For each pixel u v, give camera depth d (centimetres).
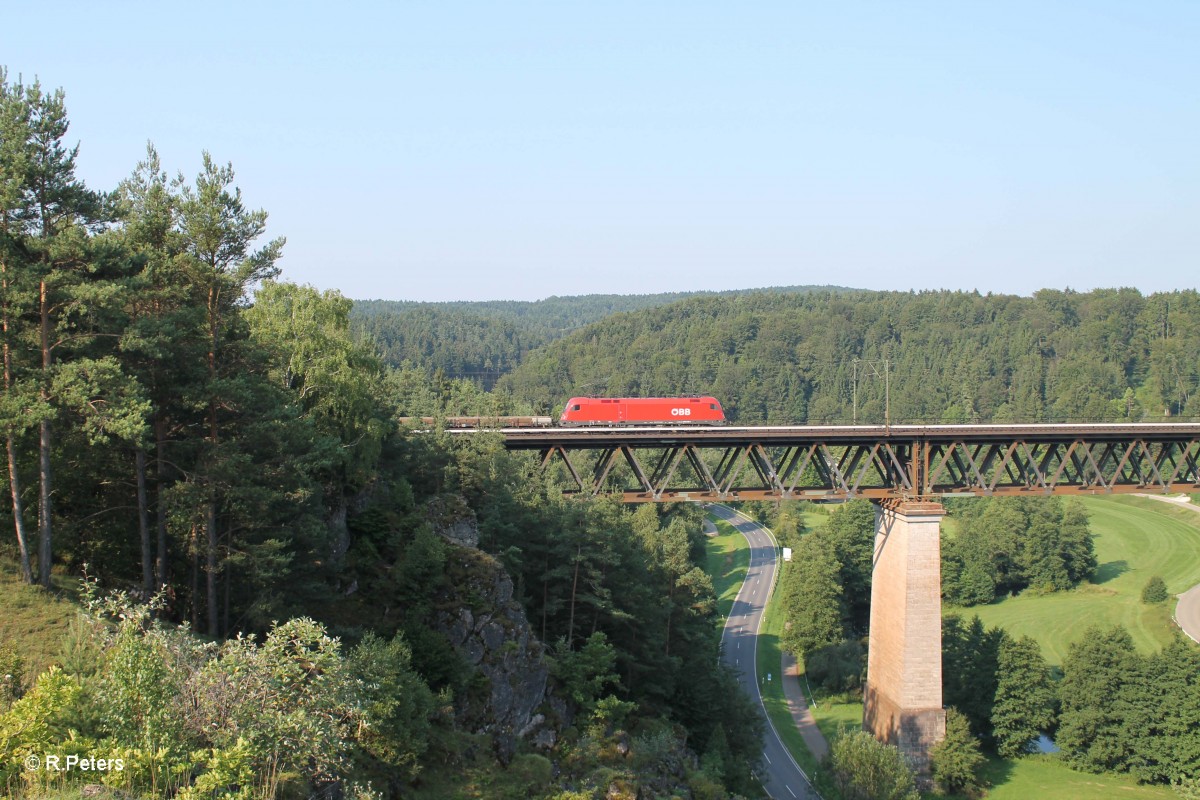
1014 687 7444
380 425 5528
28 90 3397
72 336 3450
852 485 7012
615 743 4934
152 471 3900
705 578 8431
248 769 2411
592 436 6656
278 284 5931
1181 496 16050
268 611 3741
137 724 2423
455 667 4319
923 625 6781
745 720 6950
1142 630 10281
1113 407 19725
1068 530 12719
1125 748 7038
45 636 3200
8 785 2244
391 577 4794
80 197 3497
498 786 3944
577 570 5881
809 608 9525
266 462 3866
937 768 6656
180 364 3741
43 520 3544
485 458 6359
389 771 3478
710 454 15812
